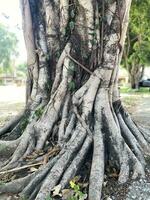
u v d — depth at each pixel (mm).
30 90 2084
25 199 1349
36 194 1352
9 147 1821
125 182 1413
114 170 1514
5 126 2115
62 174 1406
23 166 1576
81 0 1719
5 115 3545
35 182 1396
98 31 1765
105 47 1765
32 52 1995
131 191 1362
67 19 1803
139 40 7344
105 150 1590
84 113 1694
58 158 1493
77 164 1451
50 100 1817
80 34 1778
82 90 1751
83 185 1380
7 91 8031
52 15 1892
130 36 7555
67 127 1696
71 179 1397
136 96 6070
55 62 1937
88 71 1780
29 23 1971
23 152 1693
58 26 1896
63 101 1787
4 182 1484
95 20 1757
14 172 1558
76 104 1737
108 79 1764
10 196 1404
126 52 7688
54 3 1881
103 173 1419
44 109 1854
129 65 8281
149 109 3941
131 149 1648
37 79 2014
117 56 1799
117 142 1581
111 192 1361
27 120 2006
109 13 1757
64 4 1785
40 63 1983
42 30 1971
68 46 1808
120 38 1779
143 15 6402
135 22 6797
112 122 1663
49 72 1983
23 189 1408
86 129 1637
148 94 6734
